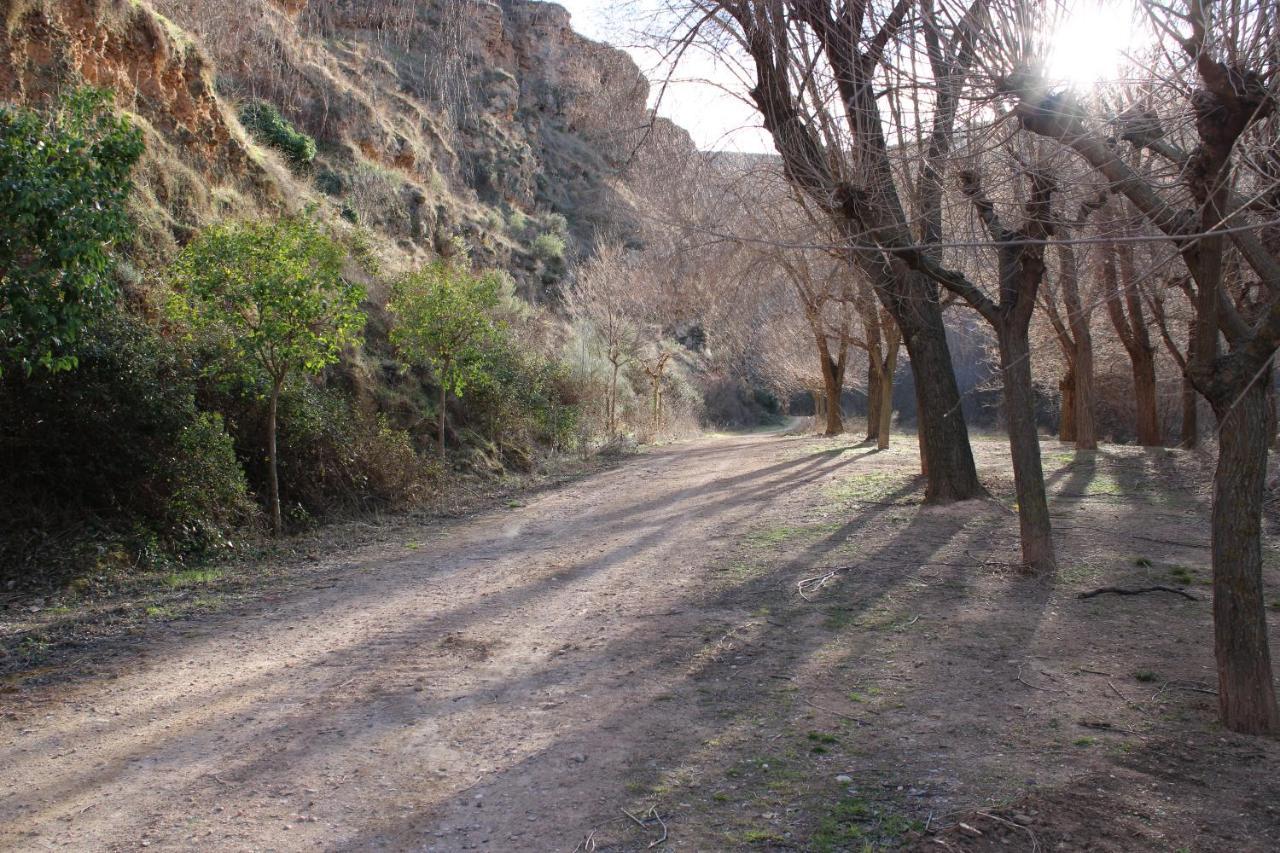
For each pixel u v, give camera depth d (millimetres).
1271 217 4844
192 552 9922
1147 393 20703
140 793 4000
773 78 7574
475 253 35250
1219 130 4129
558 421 24375
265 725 4828
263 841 3531
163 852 3453
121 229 7191
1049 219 6203
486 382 18406
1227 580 4438
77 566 8664
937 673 5383
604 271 31969
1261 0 3990
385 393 17328
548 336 31766
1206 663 5461
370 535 11984
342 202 25406
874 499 12812
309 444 12922
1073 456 18234
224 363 11375
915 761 4113
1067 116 4719
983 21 4910
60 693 5445
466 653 6156
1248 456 4367
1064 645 5891
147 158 14742
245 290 10500
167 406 9977
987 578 7832
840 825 3516
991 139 5562
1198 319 4383
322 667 5898
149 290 12438
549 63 49344
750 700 5016
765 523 11367
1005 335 7820
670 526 11672
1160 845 3303
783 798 3777
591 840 3490
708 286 12906
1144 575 7777
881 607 6969
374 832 3598
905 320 11930
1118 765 4012
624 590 7992
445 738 4602
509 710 4988
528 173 46094
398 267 23125
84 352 9328
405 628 6887
